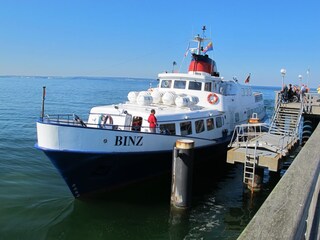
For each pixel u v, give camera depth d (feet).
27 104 181.37
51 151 40.14
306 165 12.50
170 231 38.11
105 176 44.55
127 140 44.57
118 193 47.19
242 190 51.52
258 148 50.88
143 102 55.52
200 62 67.56
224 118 62.80
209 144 56.24
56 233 36.37
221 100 61.52
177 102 55.36
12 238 34.71
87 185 43.78
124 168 45.44
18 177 53.21
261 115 92.68
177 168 42.57
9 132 92.89
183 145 42.06
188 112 53.67
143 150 46.24
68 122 44.09
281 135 61.05
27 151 70.90
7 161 62.13
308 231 12.19
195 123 54.54
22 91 311.06
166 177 51.85
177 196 42.96
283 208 8.38
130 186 48.06
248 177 49.88
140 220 40.29
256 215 8.07
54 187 49.62
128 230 38.04
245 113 74.84
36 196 45.57
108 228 38.27
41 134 40.63
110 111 51.55
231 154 48.73
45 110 155.53
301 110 67.56
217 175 59.11
